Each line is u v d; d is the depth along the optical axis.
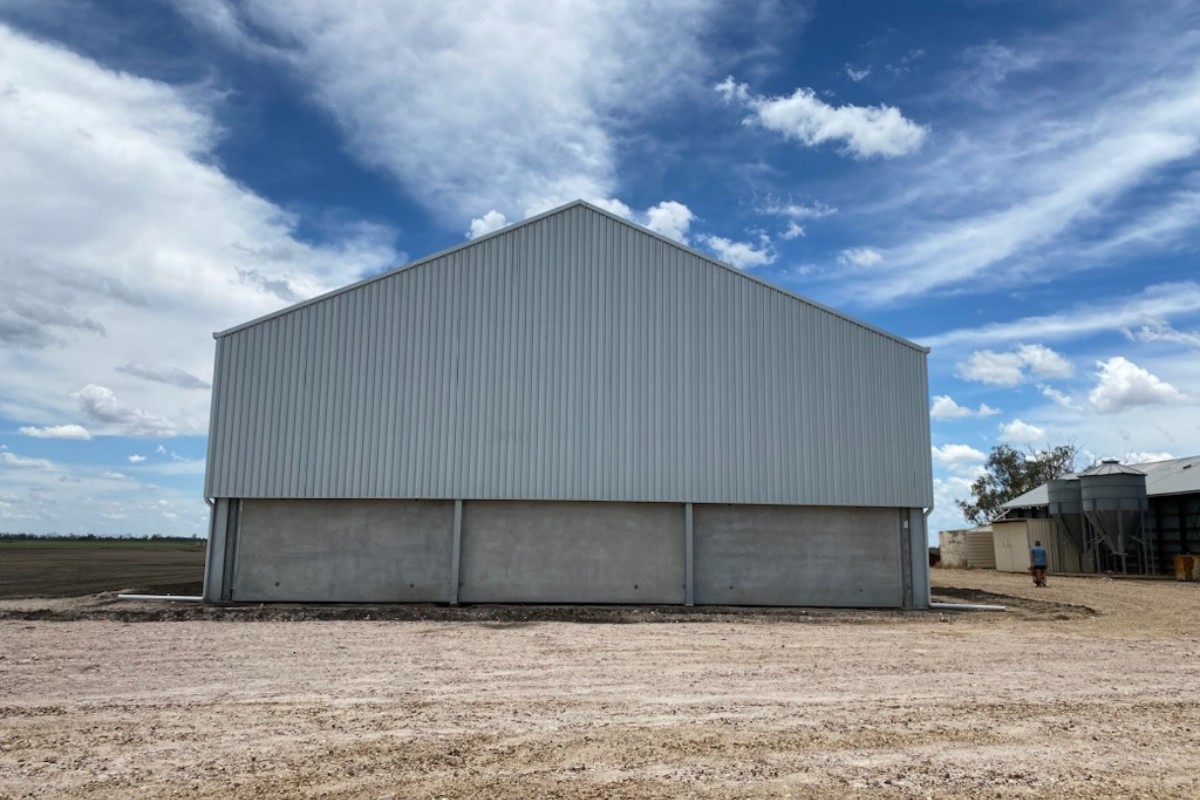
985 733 8.05
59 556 55.09
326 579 19.94
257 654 12.55
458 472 20.20
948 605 21.19
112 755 7.12
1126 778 6.70
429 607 19.36
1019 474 64.38
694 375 21.09
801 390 21.33
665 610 19.53
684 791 6.25
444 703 9.23
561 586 20.28
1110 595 25.41
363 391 20.33
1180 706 9.39
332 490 19.91
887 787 6.39
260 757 7.08
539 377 20.75
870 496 21.09
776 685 10.45
